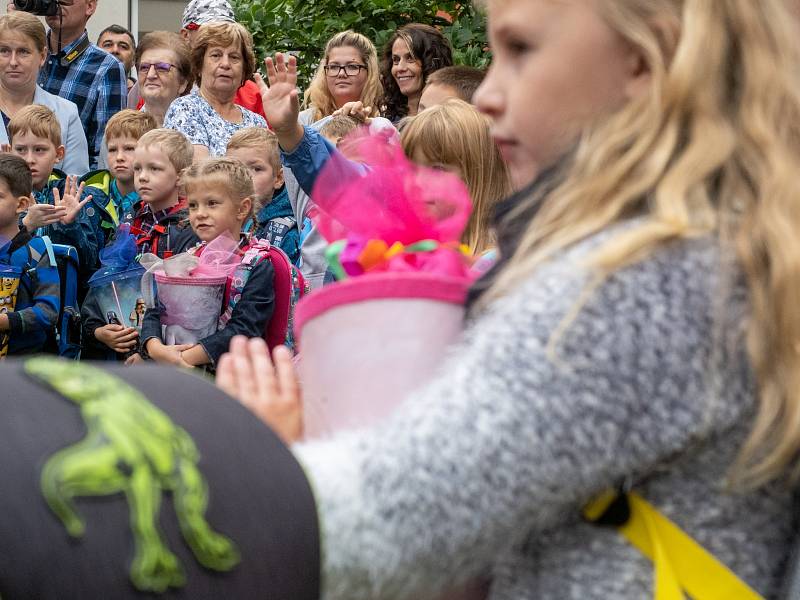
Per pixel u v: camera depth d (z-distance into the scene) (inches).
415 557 35.4
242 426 34.8
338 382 45.2
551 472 36.1
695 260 38.5
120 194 203.6
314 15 261.3
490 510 35.6
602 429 36.5
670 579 40.2
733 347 38.5
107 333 171.3
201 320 152.1
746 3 42.0
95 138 247.6
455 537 35.5
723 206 40.4
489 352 37.1
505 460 35.6
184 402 34.7
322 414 45.7
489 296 41.5
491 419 35.8
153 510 31.2
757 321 38.7
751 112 41.3
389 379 44.8
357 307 45.2
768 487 41.5
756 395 39.2
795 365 38.7
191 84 238.7
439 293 45.4
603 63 42.0
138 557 30.6
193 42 224.7
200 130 208.5
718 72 41.6
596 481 37.5
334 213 54.8
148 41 236.2
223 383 49.5
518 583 42.4
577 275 37.9
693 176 40.3
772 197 39.9
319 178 62.6
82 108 246.4
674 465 40.5
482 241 90.6
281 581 32.8
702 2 41.4
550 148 43.3
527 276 39.8
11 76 221.6
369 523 34.9
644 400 37.2
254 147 181.9
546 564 42.0
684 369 37.5
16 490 30.1
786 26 42.5
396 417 37.1
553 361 36.4
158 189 179.3
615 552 41.0
